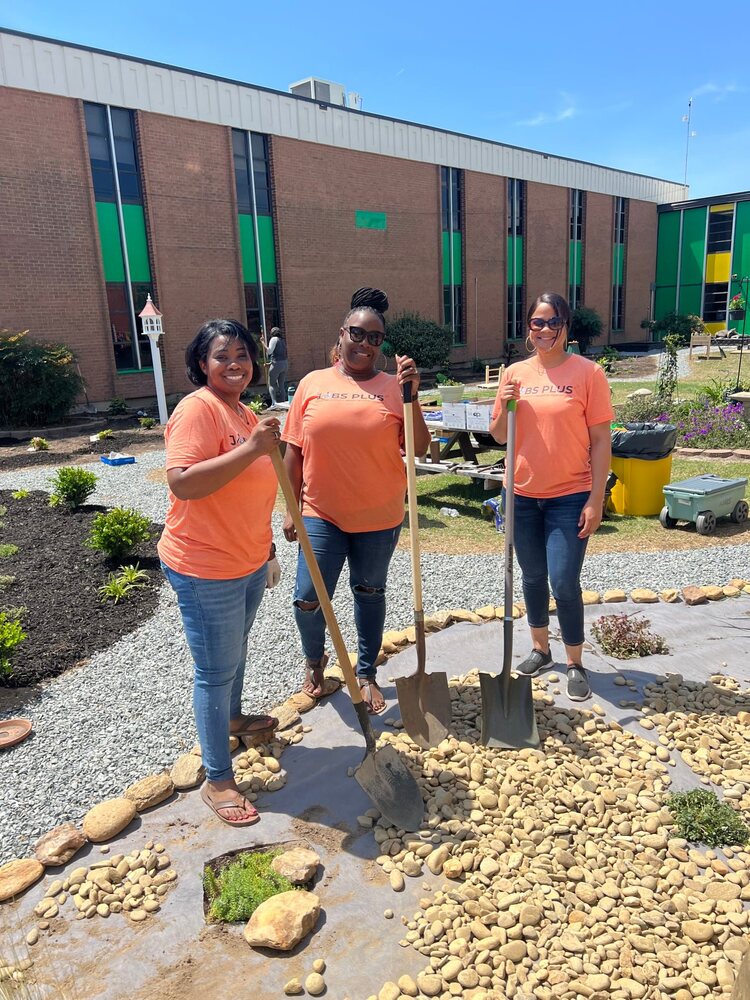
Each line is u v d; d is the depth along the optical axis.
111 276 16.77
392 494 3.17
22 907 2.32
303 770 2.97
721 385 13.80
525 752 3.02
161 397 14.54
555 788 2.80
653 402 12.55
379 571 3.28
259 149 19.23
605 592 4.89
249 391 18.98
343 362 3.16
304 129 19.95
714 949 2.09
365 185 21.77
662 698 3.48
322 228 20.81
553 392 3.22
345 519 3.15
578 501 3.28
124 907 2.30
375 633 3.39
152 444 12.59
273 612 4.76
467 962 2.04
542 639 3.71
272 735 3.18
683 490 6.43
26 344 14.37
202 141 17.83
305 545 2.56
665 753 3.02
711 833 2.54
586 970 2.02
